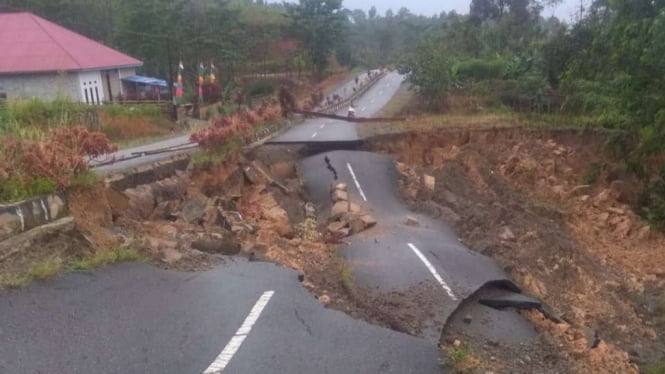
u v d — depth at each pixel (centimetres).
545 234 1666
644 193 2075
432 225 1524
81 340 611
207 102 3959
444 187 1986
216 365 581
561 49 3048
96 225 970
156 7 4456
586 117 2614
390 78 6444
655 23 1730
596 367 880
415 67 3662
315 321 715
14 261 763
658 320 1286
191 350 610
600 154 2352
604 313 1257
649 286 1500
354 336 682
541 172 2272
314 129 2677
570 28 3120
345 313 795
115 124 2630
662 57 1756
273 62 6009
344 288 944
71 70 3278
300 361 607
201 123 3164
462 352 688
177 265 883
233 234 1239
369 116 3300
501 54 4119
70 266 794
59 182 930
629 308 1325
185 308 715
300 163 2155
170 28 4450
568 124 2530
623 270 1617
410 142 2377
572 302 1270
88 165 1098
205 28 4816
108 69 3712
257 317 702
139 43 4447
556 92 2989
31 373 541
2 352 571
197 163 1625
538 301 1070
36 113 2116
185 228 1171
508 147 2397
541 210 1942
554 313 1081
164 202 1315
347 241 1312
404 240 1300
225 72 4988
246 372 573
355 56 8988
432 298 917
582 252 1673
